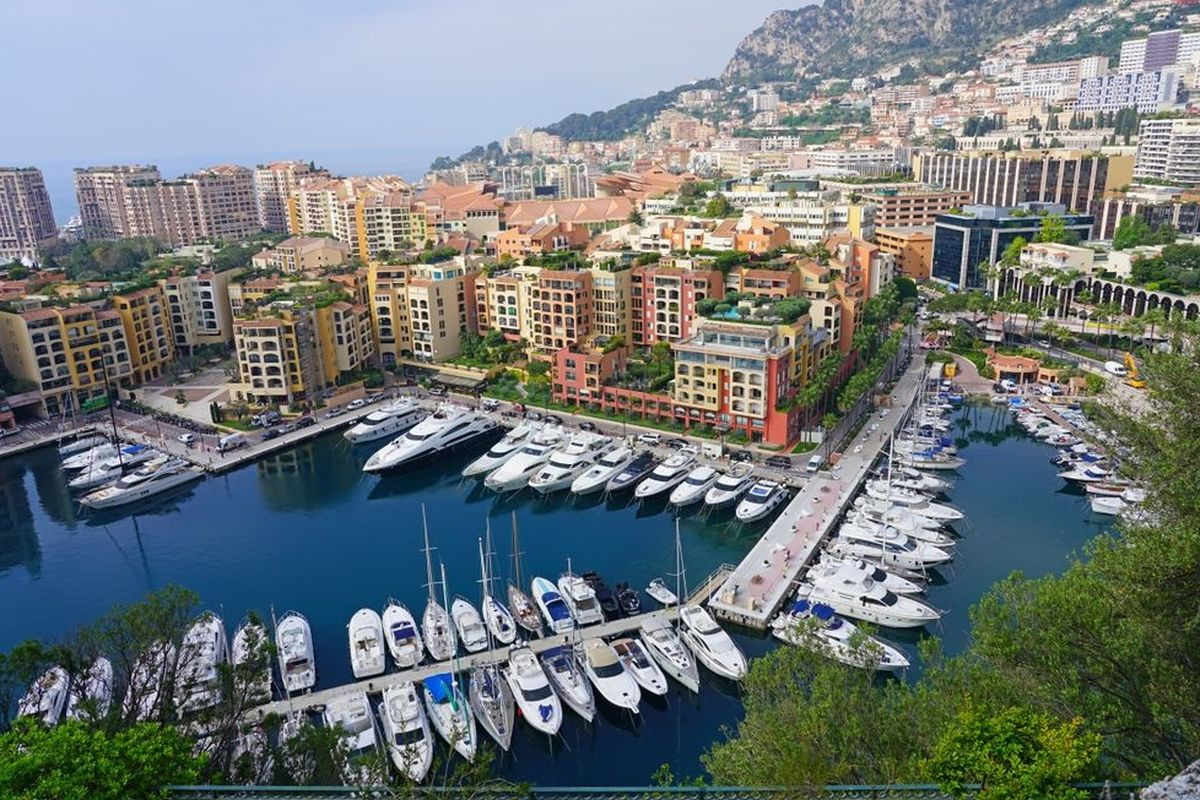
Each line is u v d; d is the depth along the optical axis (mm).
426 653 92688
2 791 28922
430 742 73500
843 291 178125
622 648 88938
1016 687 43938
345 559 118750
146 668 53312
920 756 41344
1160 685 38719
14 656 48062
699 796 30625
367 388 197000
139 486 142625
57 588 113562
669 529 124250
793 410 148875
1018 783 28469
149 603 54656
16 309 183250
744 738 48219
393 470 152500
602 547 119062
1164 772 36062
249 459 158625
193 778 32062
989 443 156000
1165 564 35219
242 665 56688
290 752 46438
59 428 175250
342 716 76812
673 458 141125
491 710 78812
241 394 184000
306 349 184875
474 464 148750
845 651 67312
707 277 180875
